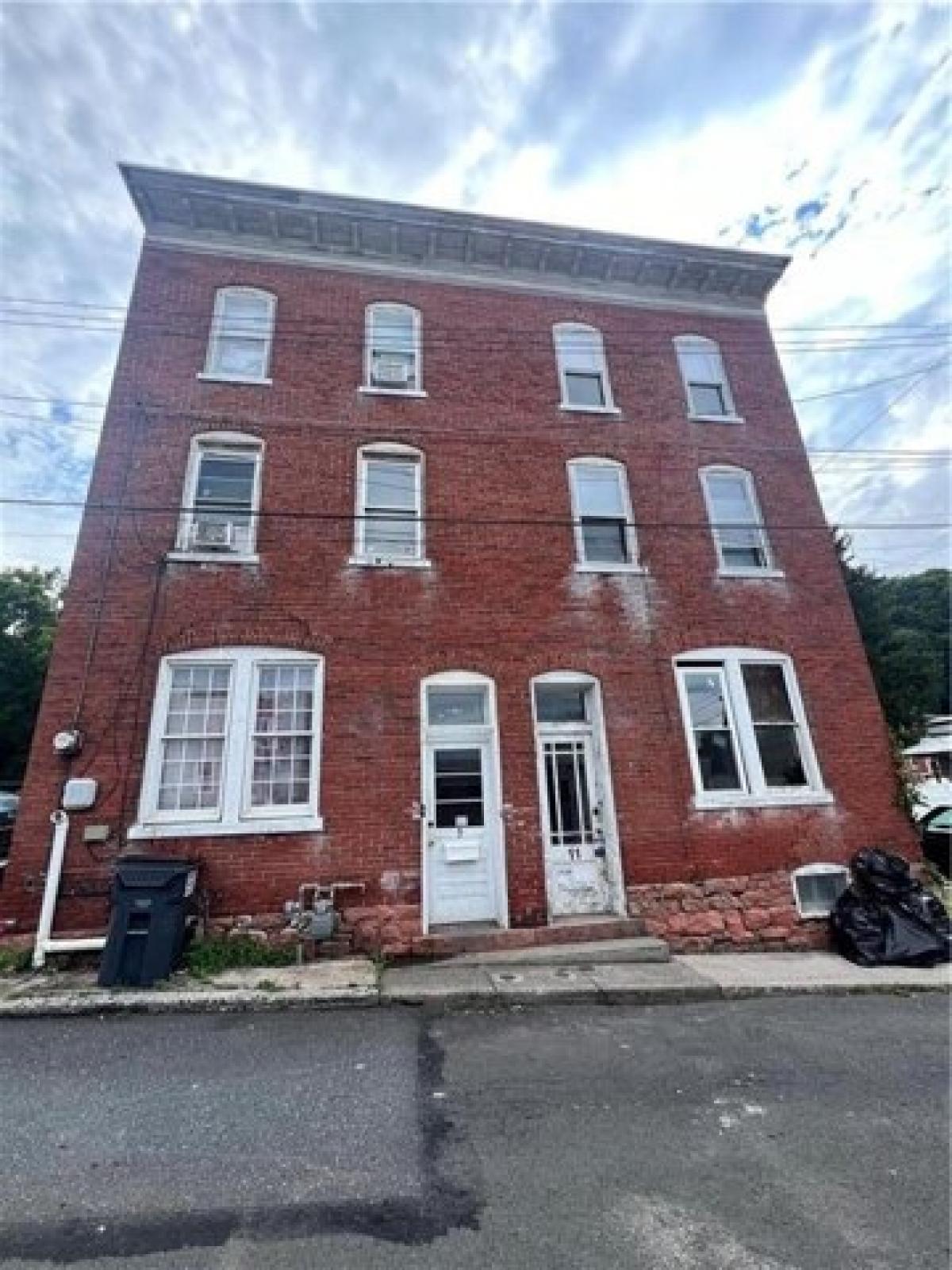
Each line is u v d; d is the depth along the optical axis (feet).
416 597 29.96
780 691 32.86
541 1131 13.16
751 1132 13.21
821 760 31.55
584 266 39.11
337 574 29.55
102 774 24.77
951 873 41.45
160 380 31.32
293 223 35.17
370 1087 14.90
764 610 33.81
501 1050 17.10
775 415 39.19
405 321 35.96
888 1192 11.25
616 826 28.35
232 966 22.75
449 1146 12.59
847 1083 15.47
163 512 29.04
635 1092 14.85
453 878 27.09
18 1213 10.51
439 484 32.55
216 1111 13.79
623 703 30.37
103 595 27.14
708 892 28.07
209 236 34.68
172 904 21.67
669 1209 10.78
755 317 41.83
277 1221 10.41
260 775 26.43
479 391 35.12
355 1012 19.60
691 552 34.12
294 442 31.65
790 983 22.44
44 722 25.04
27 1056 16.33
